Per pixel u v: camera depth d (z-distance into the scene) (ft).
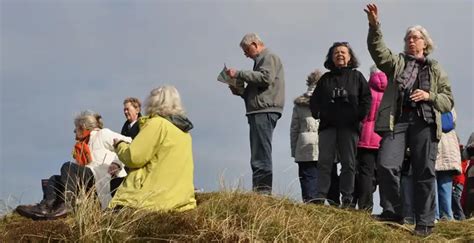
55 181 26.27
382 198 26.43
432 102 25.43
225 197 25.75
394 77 26.08
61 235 22.79
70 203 24.80
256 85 29.81
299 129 31.71
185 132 25.18
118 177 27.71
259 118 29.60
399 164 25.89
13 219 25.68
